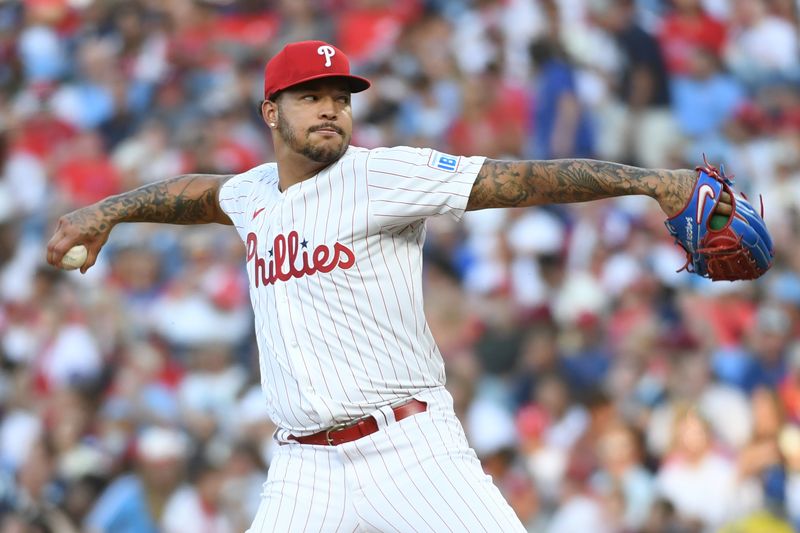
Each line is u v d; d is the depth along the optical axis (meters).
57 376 36.97
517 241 38.28
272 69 13.40
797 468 31.94
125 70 47.28
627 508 30.75
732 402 33.22
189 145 43.84
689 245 12.88
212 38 47.56
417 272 13.39
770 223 41.28
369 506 13.14
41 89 47.53
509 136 43.16
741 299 36.81
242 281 38.75
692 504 31.16
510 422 33.31
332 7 47.66
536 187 12.78
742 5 47.44
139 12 48.88
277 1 48.25
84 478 32.75
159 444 32.50
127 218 14.81
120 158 44.56
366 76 44.75
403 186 12.89
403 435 13.16
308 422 13.23
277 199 13.68
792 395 33.72
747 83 46.28
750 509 31.28
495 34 45.22
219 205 14.89
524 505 31.34
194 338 37.38
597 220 38.91
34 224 43.34
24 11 49.59
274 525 13.38
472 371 34.62
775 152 44.38
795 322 36.28
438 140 43.06
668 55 45.44
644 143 43.81
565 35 44.78
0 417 36.38
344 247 13.05
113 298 38.47
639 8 46.16
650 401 33.06
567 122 43.19
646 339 34.75
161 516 31.97
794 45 47.41
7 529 32.69
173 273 39.22
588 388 33.81
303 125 13.17
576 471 31.55
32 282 39.88
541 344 35.12
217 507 31.69
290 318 13.25
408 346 13.24
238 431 33.62
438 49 45.44
